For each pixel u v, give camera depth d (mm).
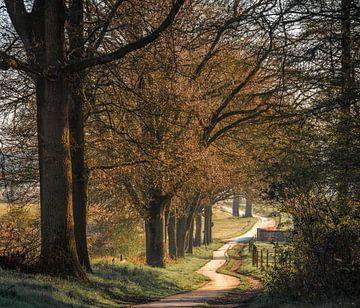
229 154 32906
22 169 27000
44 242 17062
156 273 29562
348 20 11258
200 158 26438
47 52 16672
